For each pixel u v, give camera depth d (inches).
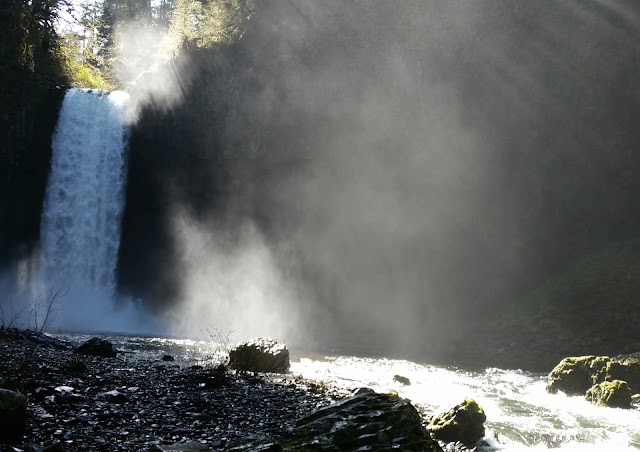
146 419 336.8
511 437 401.7
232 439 312.5
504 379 709.3
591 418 471.8
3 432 252.4
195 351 776.9
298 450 284.0
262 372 599.2
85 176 1518.2
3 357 491.5
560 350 914.1
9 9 1530.5
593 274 1053.2
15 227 1471.5
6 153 1454.2
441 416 399.9
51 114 1540.4
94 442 274.7
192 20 1718.8
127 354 679.7
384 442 304.0
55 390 366.9
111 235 1507.1
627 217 1131.3
